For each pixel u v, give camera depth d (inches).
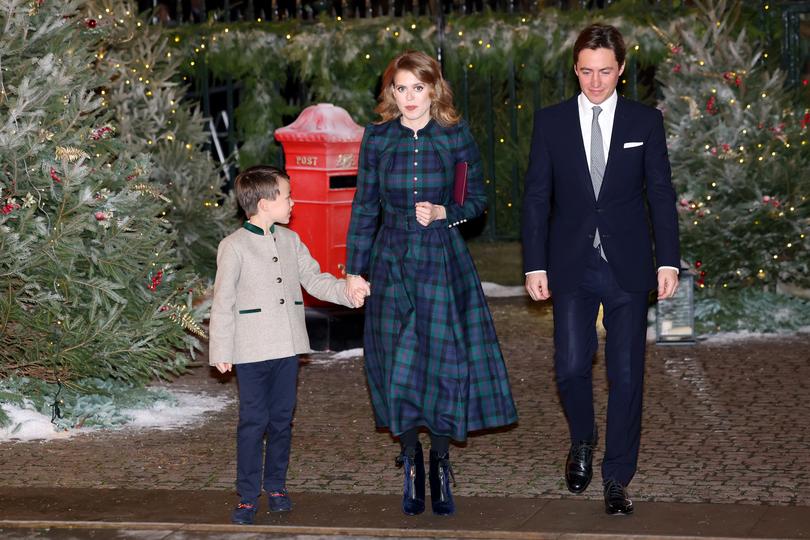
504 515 252.7
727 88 472.7
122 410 346.6
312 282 260.1
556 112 249.9
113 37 506.6
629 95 569.6
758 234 456.1
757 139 463.2
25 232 315.3
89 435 326.3
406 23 566.6
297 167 427.8
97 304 328.5
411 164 247.6
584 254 247.0
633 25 539.8
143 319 329.1
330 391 376.5
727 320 454.9
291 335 253.4
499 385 253.1
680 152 470.3
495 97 626.2
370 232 255.6
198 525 242.7
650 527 240.5
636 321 247.8
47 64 327.6
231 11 652.1
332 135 417.1
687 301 428.5
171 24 582.6
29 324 320.8
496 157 629.0
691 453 299.1
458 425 246.7
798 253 457.4
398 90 246.8
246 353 250.1
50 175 314.5
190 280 359.9
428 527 246.4
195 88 623.2
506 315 494.9
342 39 566.6
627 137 244.2
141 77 521.7
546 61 558.6
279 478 258.8
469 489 275.0
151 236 342.6
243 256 251.0
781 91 475.2
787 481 273.9
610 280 247.0
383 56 569.0
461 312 249.8
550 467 291.3
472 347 250.7
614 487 249.3
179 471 293.4
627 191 245.9
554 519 248.5
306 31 570.9
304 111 430.9
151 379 386.9
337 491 275.4
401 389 247.0
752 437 312.3
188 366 410.6
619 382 248.5
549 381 382.6
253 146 594.2
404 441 251.4
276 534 237.5
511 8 563.8
